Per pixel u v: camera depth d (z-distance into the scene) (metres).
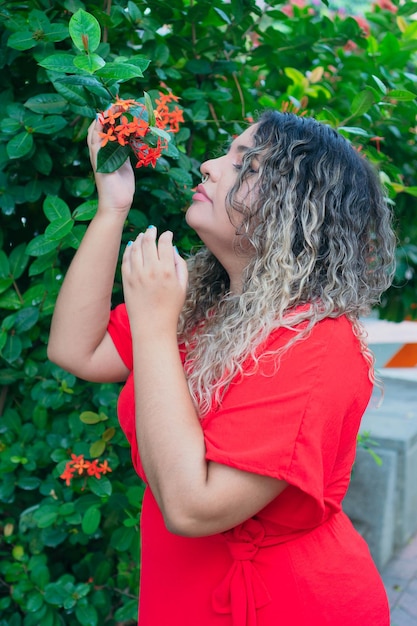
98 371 1.33
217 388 1.04
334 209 1.11
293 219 1.09
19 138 1.53
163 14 1.88
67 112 1.63
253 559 1.07
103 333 1.33
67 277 1.29
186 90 1.87
